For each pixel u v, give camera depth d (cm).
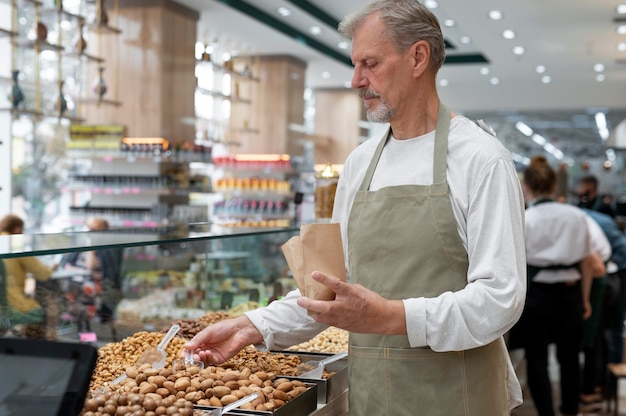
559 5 891
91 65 840
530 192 465
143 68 845
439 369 185
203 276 347
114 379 212
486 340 173
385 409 190
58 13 709
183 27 884
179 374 201
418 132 194
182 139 888
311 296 168
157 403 176
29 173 852
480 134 187
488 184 178
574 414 479
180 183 875
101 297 338
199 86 992
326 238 174
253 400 192
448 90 1532
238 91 1066
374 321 168
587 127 1535
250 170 1182
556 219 452
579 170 1542
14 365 130
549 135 1559
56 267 318
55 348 131
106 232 292
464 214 183
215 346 209
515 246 175
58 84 717
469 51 1255
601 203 834
